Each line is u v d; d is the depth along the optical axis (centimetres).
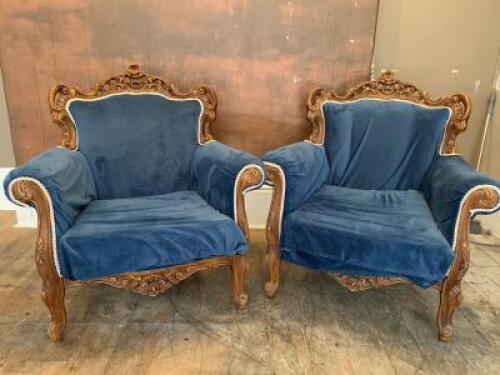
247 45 199
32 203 119
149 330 143
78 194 143
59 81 200
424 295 168
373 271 132
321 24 196
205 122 185
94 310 154
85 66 198
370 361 129
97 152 166
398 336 141
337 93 206
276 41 199
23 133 207
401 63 209
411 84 183
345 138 182
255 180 138
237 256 144
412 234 128
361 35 198
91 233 124
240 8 194
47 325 144
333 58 202
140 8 192
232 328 144
